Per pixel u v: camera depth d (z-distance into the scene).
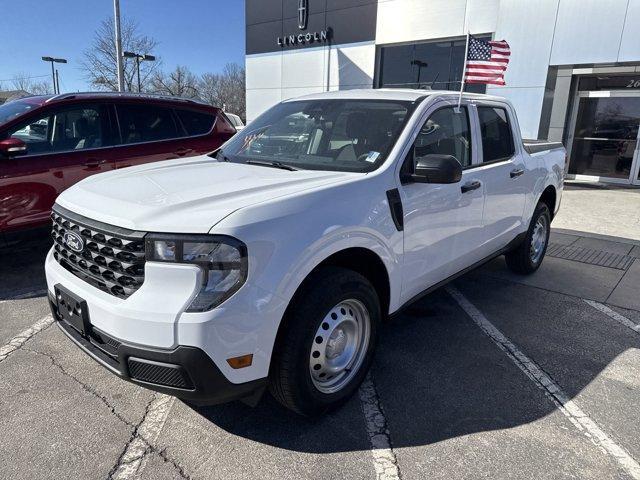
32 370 3.33
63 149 5.44
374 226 2.89
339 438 2.71
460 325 4.20
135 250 2.33
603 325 4.27
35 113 5.27
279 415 2.91
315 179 2.90
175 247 2.24
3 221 4.98
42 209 5.22
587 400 3.12
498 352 3.73
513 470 2.49
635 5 10.45
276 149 3.69
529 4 11.75
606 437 2.76
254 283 2.30
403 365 3.51
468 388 3.23
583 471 2.49
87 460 2.50
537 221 5.39
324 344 2.73
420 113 3.47
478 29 13.27
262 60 18.47
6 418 2.81
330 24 16.38
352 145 3.38
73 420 2.81
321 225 2.58
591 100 13.15
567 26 11.34
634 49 10.62
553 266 6.00
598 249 6.84
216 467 2.48
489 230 4.29
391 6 14.86
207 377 2.25
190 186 2.79
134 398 3.04
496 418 2.92
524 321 4.32
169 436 2.70
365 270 3.09
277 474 2.44
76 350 3.61
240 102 57.19
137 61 28.02
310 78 17.30
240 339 2.29
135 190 2.78
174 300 2.24
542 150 5.41
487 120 4.35
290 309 2.52
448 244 3.70
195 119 6.62
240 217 2.32
